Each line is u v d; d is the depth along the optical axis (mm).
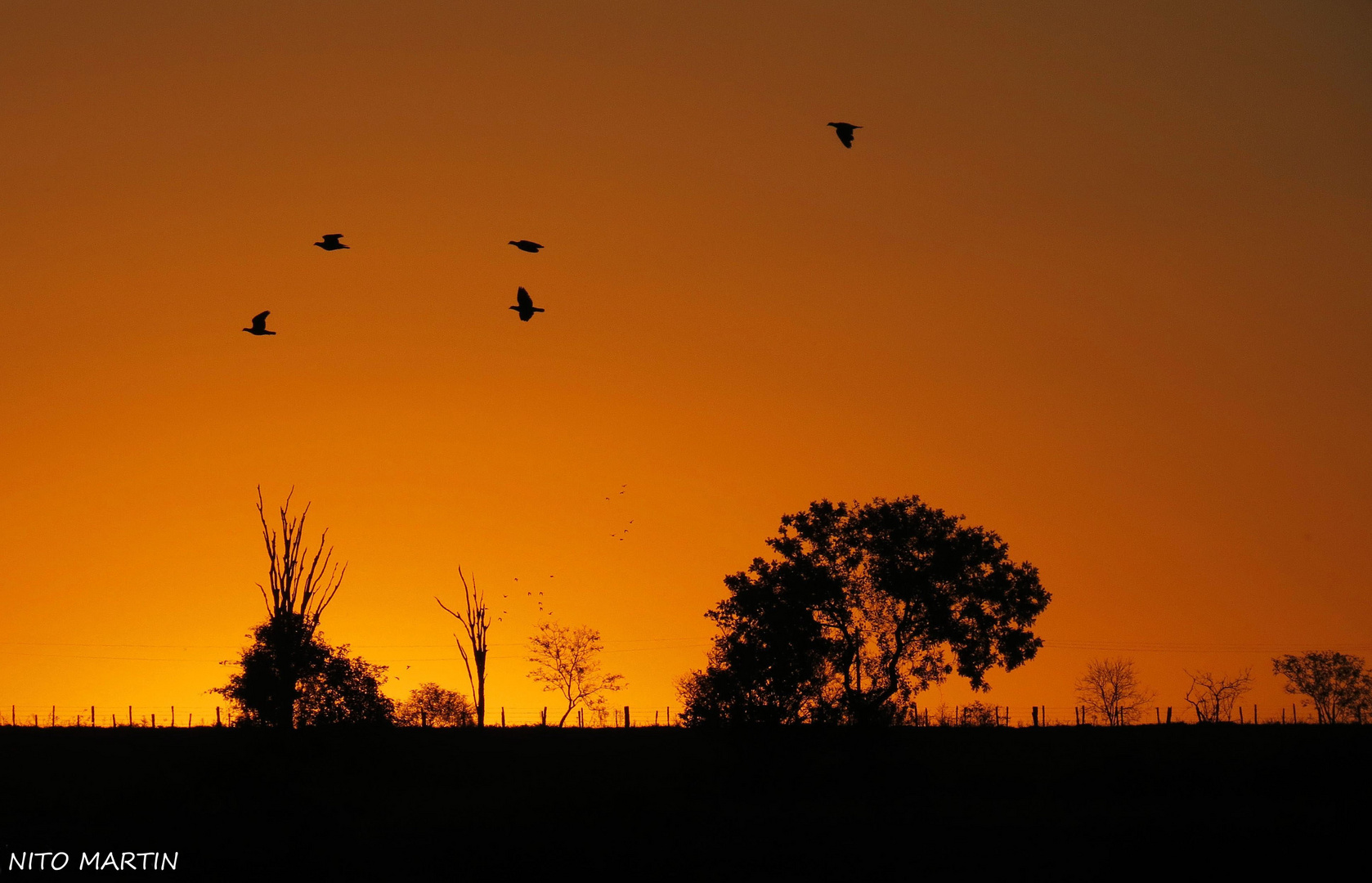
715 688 62719
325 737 63750
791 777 60844
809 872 40531
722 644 64188
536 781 58500
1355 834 44594
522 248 32375
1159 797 56531
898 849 43219
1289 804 52781
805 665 62312
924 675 63969
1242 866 40594
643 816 47500
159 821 49094
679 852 42875
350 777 61500
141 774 61156
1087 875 39781
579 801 48844
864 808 52344
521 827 45906
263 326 37375
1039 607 64375
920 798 56344
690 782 59688
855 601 64375
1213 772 61438
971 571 64562
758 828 46625
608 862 41719
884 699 62906
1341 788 56969
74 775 64188
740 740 61531
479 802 52312
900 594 62938
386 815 50094
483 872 41031
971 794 58125
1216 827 46000
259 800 52406
